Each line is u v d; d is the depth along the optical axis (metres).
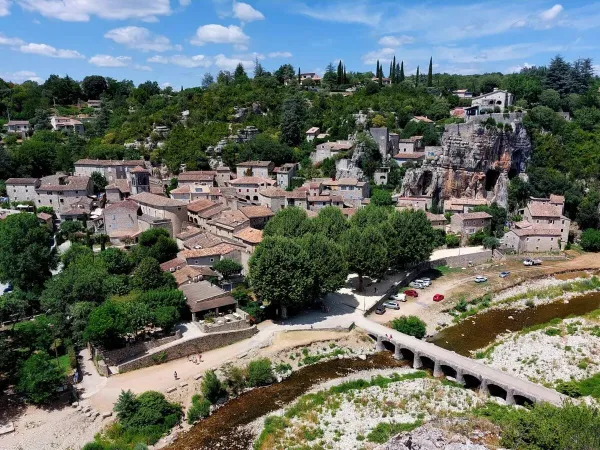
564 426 47.69
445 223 145.00
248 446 59.25
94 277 85.38
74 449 58.22
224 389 70.88
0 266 95.69
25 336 73.69
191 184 160.38
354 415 62.97
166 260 109.12
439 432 52.88
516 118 167.75
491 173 167.25
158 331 81.81
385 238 112.25
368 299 101.94
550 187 160.62
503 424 54.16
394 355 81.88
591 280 114.31
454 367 72.31
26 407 64.56
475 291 110.25
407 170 165.88
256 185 154.62
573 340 77.50
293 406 67.25
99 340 73.19
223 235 121.00
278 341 83.31
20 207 138.00
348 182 155.88
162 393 67.81
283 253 86.69
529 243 137.38
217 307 87.81
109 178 164.88
